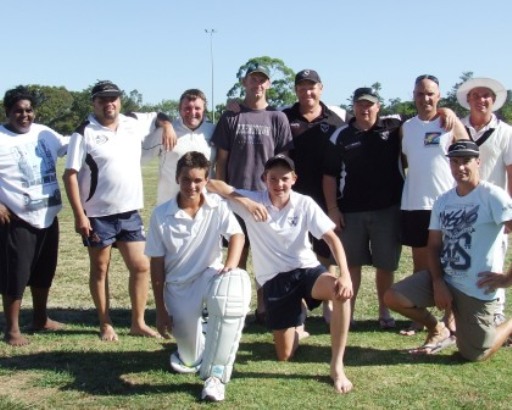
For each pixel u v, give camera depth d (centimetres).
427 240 587
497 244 498
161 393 434
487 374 480
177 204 480
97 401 421
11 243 544
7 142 549
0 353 522
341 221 613
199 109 598
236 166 604
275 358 521
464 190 507
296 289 503
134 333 586
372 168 602
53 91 8294
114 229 561
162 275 478
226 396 429
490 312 496
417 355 527
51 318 644
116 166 552
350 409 410
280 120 609
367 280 834
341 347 455
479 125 585
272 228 499
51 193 568
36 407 411
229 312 420
